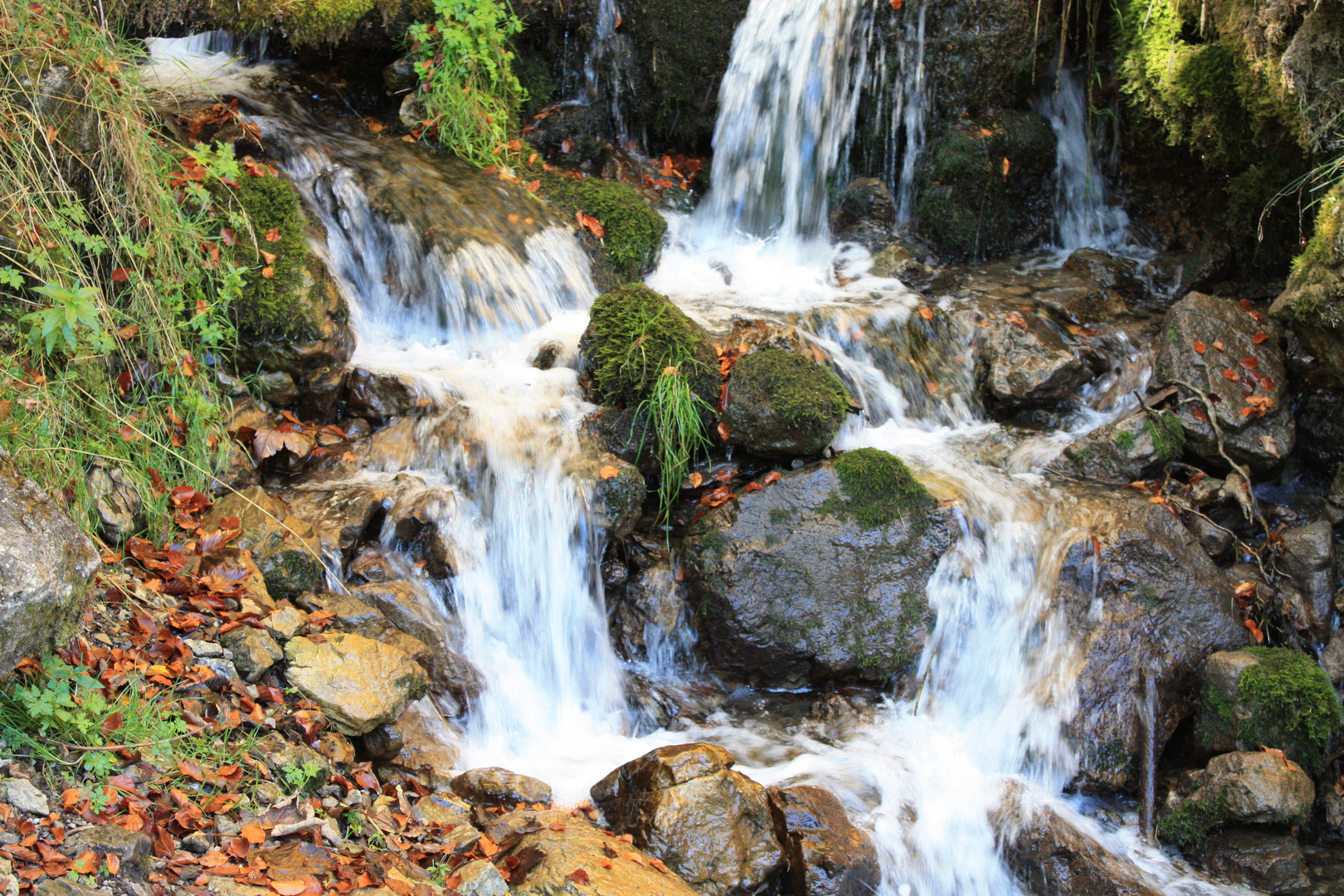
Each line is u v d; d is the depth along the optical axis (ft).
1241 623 16.48
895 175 25.63
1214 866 14.19
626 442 17.13
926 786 14.74
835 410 17.43
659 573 16.78
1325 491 18.90
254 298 16.44
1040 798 14.85
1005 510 17.35
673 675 16.67
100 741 9.78
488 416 17.03
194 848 9.40
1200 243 23.57
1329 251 17.76
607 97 26.66
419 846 10.98
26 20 14.20
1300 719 14.70
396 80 22.58
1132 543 16.48
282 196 17.67
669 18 25.98
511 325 19.52
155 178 15.16
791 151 25.71
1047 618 16.37
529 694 15.44
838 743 15.57
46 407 12.71
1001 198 24.97
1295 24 18.03
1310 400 19.12
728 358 18.53
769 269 23.65
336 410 17.29
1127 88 22.49
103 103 14.58
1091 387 20.57
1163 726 15.61
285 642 12.45
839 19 24.80
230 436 15.81
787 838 12.80
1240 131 20.92
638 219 21.89
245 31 20.22
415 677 12.75
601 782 13.30
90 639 10.99
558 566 16.24
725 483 17.71
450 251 19.33
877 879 12.89
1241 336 19.13
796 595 16.21
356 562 14.90
